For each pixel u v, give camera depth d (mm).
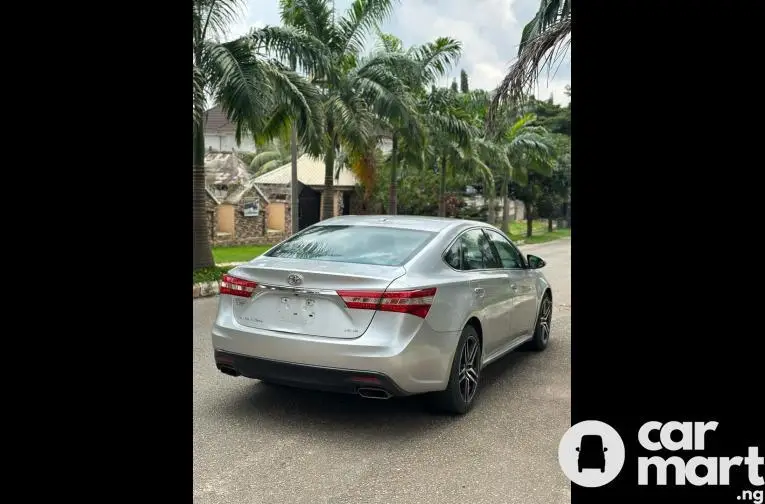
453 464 4027
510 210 53875
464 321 4828
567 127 47625
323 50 14133
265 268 4574
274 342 4434
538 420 4824
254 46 12727
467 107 24984
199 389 5273
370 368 4242
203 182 13578
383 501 3541
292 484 3699
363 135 16078
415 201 30891
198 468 3848
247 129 12367
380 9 16406
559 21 8969
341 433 4469
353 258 4805
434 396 4777
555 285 13609
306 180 29016
